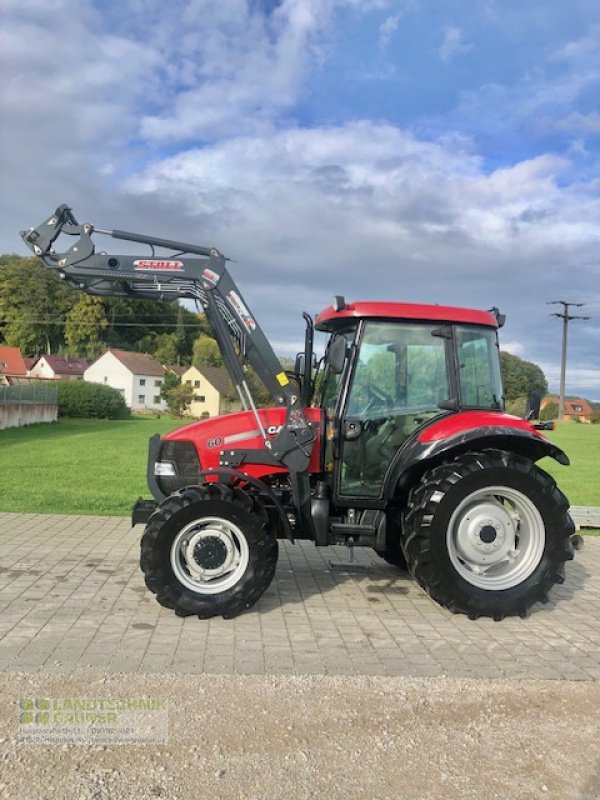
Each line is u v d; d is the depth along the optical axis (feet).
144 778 9.88
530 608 18.51
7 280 276.62
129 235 18.80
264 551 16.92
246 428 18.76
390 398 18.94
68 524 27.71
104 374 247.09
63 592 18.53
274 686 13.03
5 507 31.19
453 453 18.49
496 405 19.47
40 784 9.65
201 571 16.93
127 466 51.83
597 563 24.49
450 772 10.34
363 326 18.95
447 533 17.47
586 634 16.65
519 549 18.21
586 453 75.72
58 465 51.13
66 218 19.06
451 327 19.11
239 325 18.71
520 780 10.17
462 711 12.31
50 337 283.38
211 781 9.87
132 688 12.70
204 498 16.63
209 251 18.84
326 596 19.22
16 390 106.93
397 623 17.06
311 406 20.13
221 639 15.40
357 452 18.83
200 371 222.28
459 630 16.69
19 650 14.33
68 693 12.42
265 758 10.54
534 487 17.70
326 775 10.14
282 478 19.34
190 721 11.57
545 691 13.21
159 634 15.56
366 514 18.93
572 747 11.15
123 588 19.03
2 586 18.97
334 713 12.07
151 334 296.10
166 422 145.07
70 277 19.11
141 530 26.76
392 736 11.35
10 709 11.78
